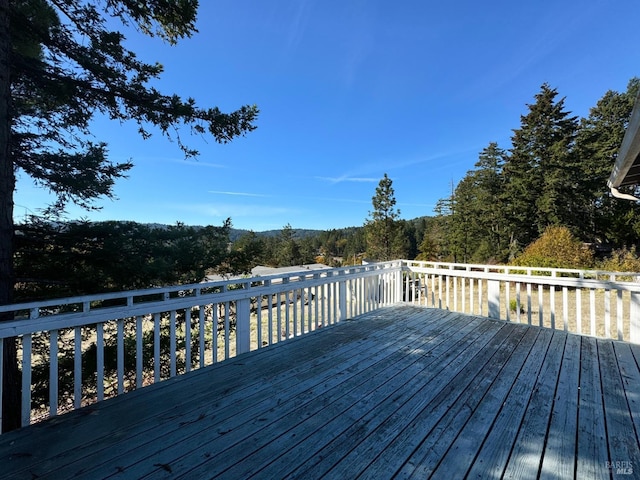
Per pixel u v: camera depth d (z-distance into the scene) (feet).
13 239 10.64
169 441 5.36
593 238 60.75
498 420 6.10
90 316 6.80
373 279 16.87
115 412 6.37
